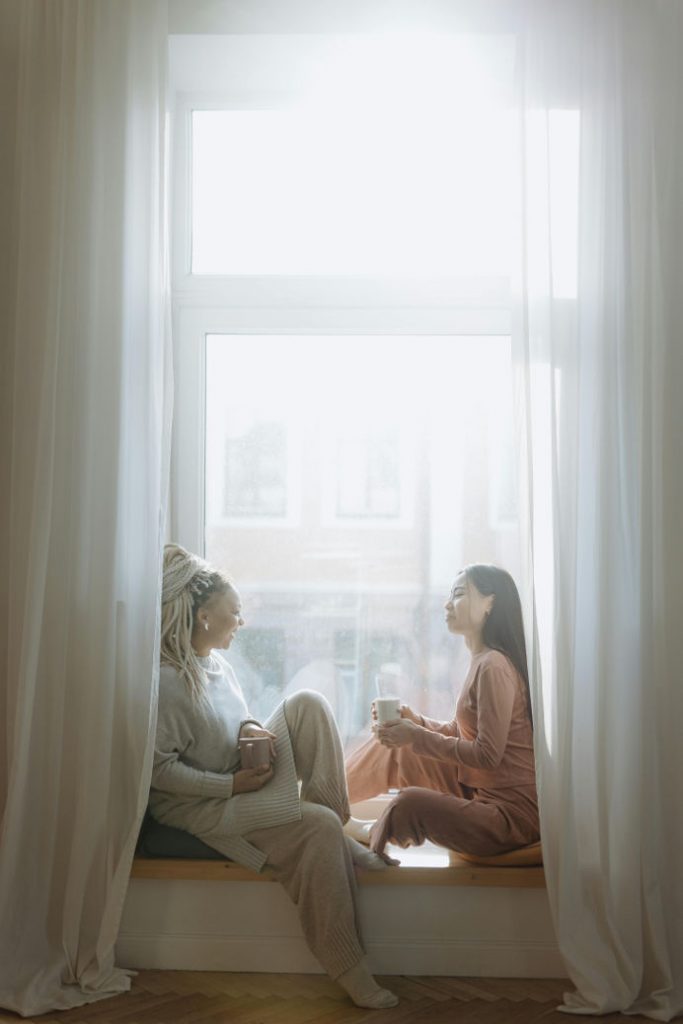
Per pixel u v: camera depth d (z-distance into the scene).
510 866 2.37
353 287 2.78
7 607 2.46
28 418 2.38
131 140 2.40
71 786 2.33
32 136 2.41
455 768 2.54
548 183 2.35
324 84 2.76
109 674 2.31
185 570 2.52
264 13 2.54
